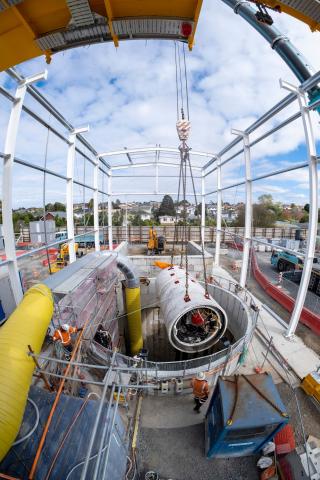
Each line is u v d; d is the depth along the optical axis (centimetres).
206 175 2100
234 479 545
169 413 682
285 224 5056
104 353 788
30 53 548
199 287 987
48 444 406
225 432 504
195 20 493
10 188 718
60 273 851
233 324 1248
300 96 833
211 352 1352
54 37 511
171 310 871
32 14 474
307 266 905
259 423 495
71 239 1186
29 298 506
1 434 312
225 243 3359
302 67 771
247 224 1384
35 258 2383
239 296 1320
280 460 554
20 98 714
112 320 1086
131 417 653
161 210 3494
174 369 766
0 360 370
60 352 631
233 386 576
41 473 380
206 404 711
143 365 772
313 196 854
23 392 359
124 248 1995
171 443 612
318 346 1095
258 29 815
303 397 732
